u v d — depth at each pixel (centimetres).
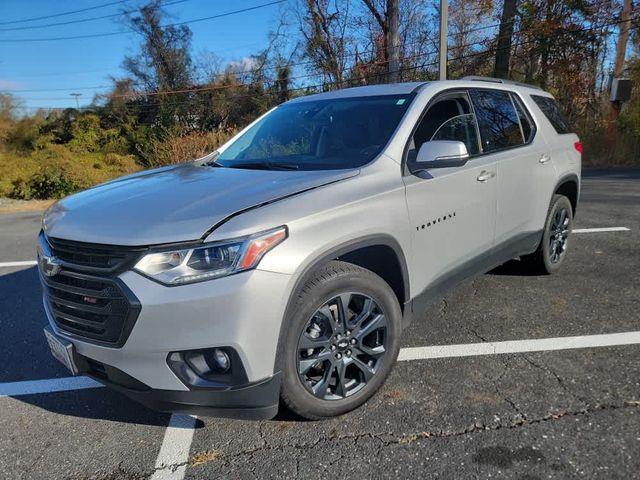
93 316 250
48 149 2897
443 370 336
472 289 478
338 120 364
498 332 388
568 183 521
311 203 262
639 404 287
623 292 457
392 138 325
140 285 231
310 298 258
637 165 1877
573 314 414
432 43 2630
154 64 3988
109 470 257
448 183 340
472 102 399
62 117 3900
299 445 268
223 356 240
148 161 2305
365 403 300
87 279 246
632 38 2156
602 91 2230
